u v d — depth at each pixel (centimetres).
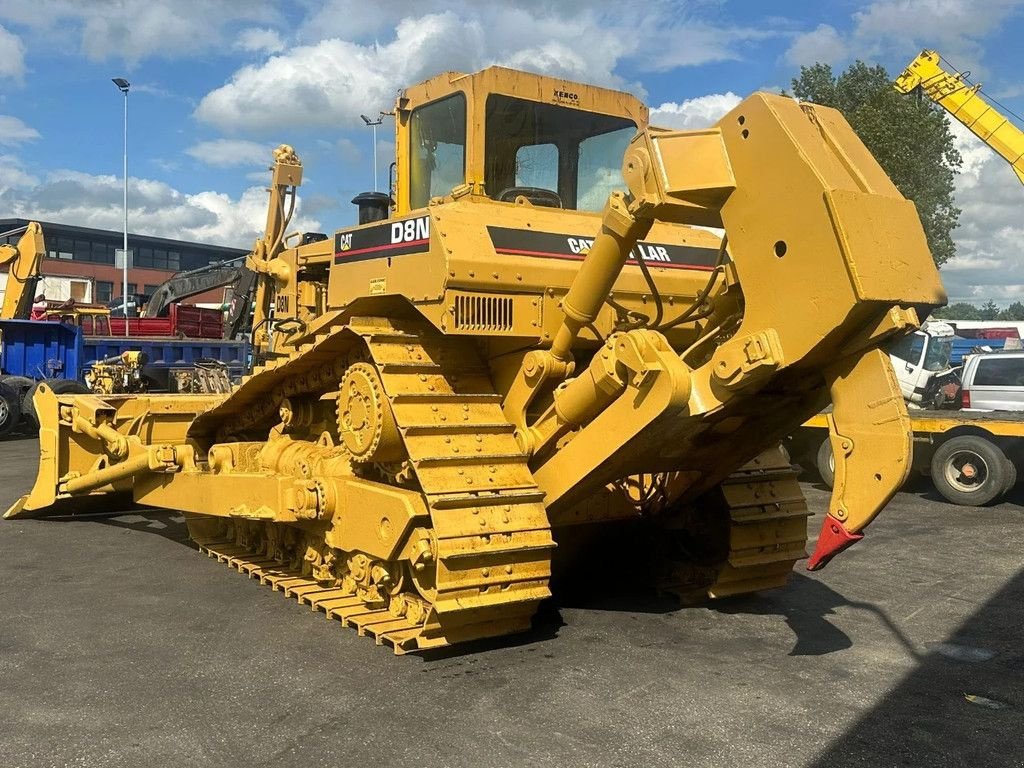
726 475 543
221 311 2302
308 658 488
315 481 548
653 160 412
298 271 717
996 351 1409
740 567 573
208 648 505
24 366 1869
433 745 382
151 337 2227
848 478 397
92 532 845
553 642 518
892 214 381
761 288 402
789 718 413
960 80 2292
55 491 873
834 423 405
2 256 1909
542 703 426
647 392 431
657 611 586
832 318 372
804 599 623
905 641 530
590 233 552
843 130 419
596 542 633
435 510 450
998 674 476
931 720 413
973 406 1395
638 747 381
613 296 533
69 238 6025
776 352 392
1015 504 1098
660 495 586
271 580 627
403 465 505
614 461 462
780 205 391
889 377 386
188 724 404
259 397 705
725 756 373
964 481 1087
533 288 507
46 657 493
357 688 444
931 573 706
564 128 624
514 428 508
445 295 479
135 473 758
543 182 616
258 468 657
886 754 377
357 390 516
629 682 454
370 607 536
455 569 446
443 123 611
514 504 471
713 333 461
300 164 769
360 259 571
